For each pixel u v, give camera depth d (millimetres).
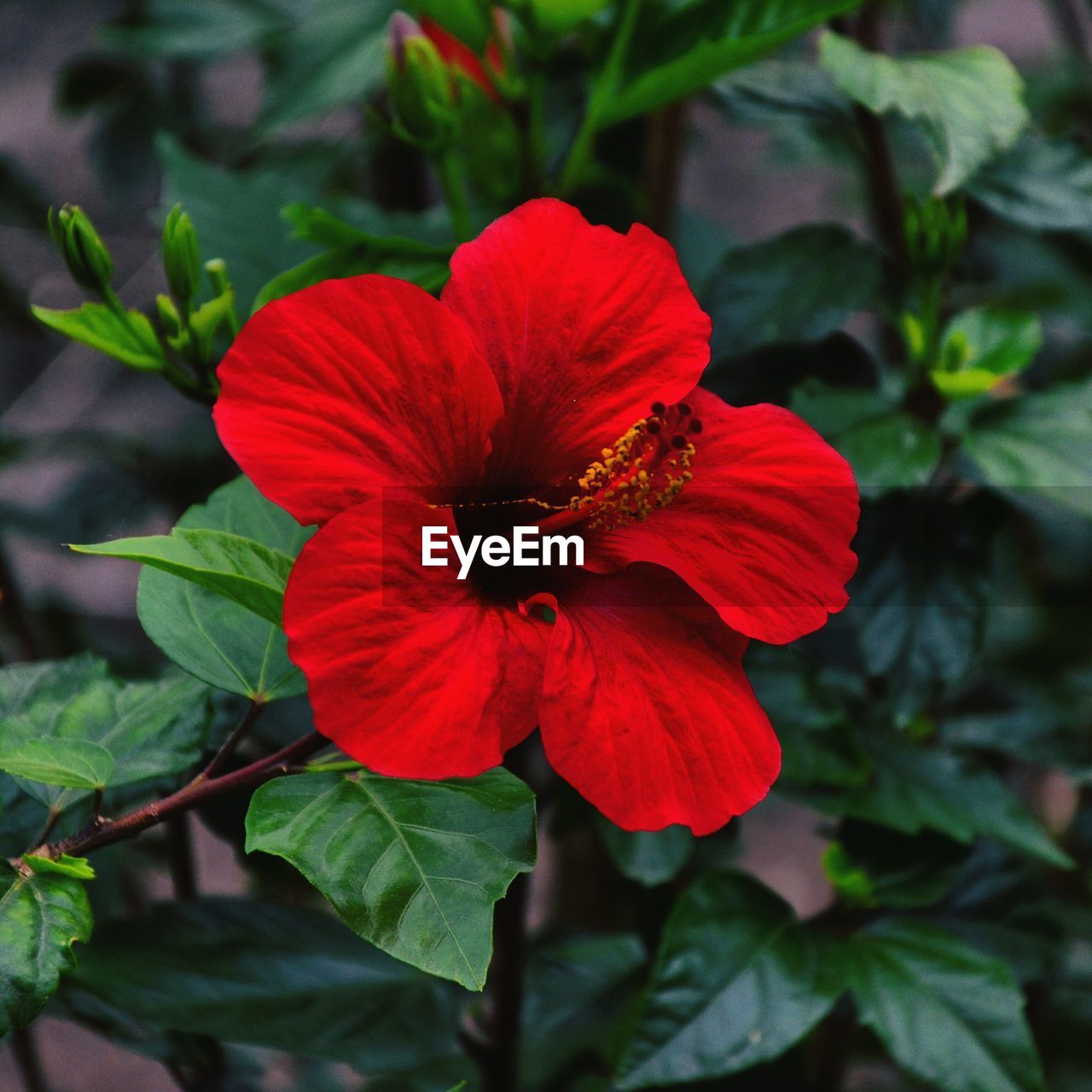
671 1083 815
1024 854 977
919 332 854
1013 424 855
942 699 979
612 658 738
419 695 717
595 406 760
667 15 846
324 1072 1215
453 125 836
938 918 899
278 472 720
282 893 1042
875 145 902
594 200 968
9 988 721
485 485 764
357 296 729
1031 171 882
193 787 750
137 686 790
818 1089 910
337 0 956
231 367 721
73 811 803
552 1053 983
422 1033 841
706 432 761
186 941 843
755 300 883
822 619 750
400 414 732
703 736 736
